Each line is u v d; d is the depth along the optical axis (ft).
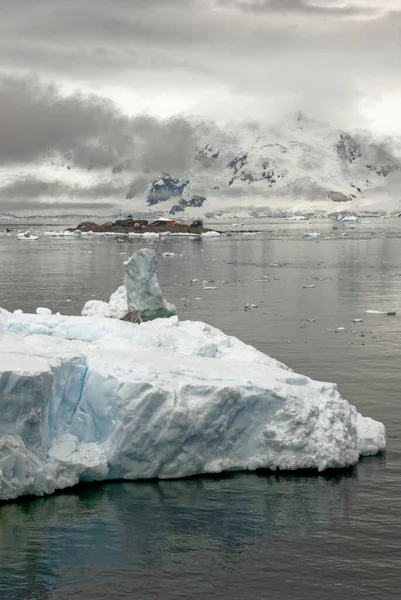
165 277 386.32
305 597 85.97
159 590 87.25
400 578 89.35
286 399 112.98
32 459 104.06
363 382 164.25
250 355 135.23
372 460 118.62
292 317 252.01
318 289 331.98
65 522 99.96
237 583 88.38
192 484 109.09
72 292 325.42
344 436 115.03
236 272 412.57
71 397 111.45
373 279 374.02
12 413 102.63
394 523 100.94
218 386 110.63
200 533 98.32
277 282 361.51
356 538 97.45
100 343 125.90
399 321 243.40
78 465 107.24
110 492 106.63
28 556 93.35
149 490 107.45
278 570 90.79
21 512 101.45
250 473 112.68
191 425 109.29
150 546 95.45
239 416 112.57
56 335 135.95
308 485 109.81
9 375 102.06
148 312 217.77
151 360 116.88
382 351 195.93
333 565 91.81
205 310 268.82
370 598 85.76
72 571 90.68
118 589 87.45
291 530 99.09
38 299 303.68
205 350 132.26
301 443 112.57
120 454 108.58
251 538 97.35
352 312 262.88
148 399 107.86
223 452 112.78
